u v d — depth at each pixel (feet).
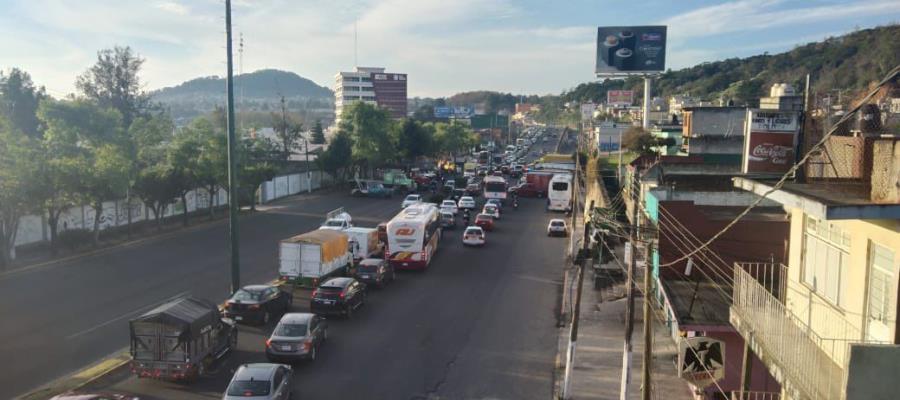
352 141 279.08
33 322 85.35
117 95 293.84
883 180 33.99
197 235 156.56
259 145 225.56
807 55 352.49
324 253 107.14
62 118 165.89
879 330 36.04
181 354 65.21
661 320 85.05
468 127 540.93
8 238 115.34
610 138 292.40
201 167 170.09
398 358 77.36
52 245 125.08
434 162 423.23
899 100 51.85
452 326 90.89
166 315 64.95
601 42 273.75
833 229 43.06
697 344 51.52
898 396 27.55
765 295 45.52
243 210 200.44
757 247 77.92
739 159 142.20
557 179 212.43
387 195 248.52
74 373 68.13
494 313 97.76
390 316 95.35
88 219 147.43
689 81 553.23
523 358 78.28
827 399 35.01
